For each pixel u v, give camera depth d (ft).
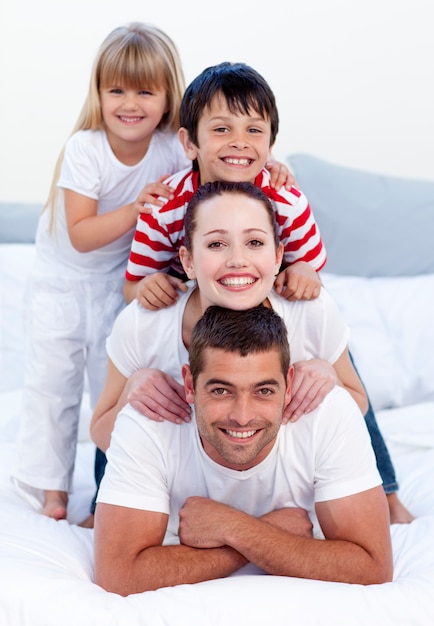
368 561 4.37
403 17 9.30
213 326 4.28
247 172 5.07
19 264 8.46
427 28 9.32
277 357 4.27
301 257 5.38
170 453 4.57
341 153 9.45
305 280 4.84
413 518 5.72
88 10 9.07
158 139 6.16
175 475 4.61
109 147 6.03
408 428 6.87
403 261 8.59
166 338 4.86
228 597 4.05
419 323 7.98
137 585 4.36
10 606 4.03
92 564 4.76
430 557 4.81
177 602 4.05
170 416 4.58
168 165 6.20
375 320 7.97
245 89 4.94
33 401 6.20
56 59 9.11
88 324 6.31
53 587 4.14
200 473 4.64
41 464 6.09
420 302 8.10
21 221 8.91
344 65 9.32
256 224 4.39
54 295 6.29
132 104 5.85
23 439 6.17
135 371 4.99
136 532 4.41
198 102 5.04
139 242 5.31
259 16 9.20
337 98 9.37
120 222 5.75
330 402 4.59
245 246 4.40
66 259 6.28
